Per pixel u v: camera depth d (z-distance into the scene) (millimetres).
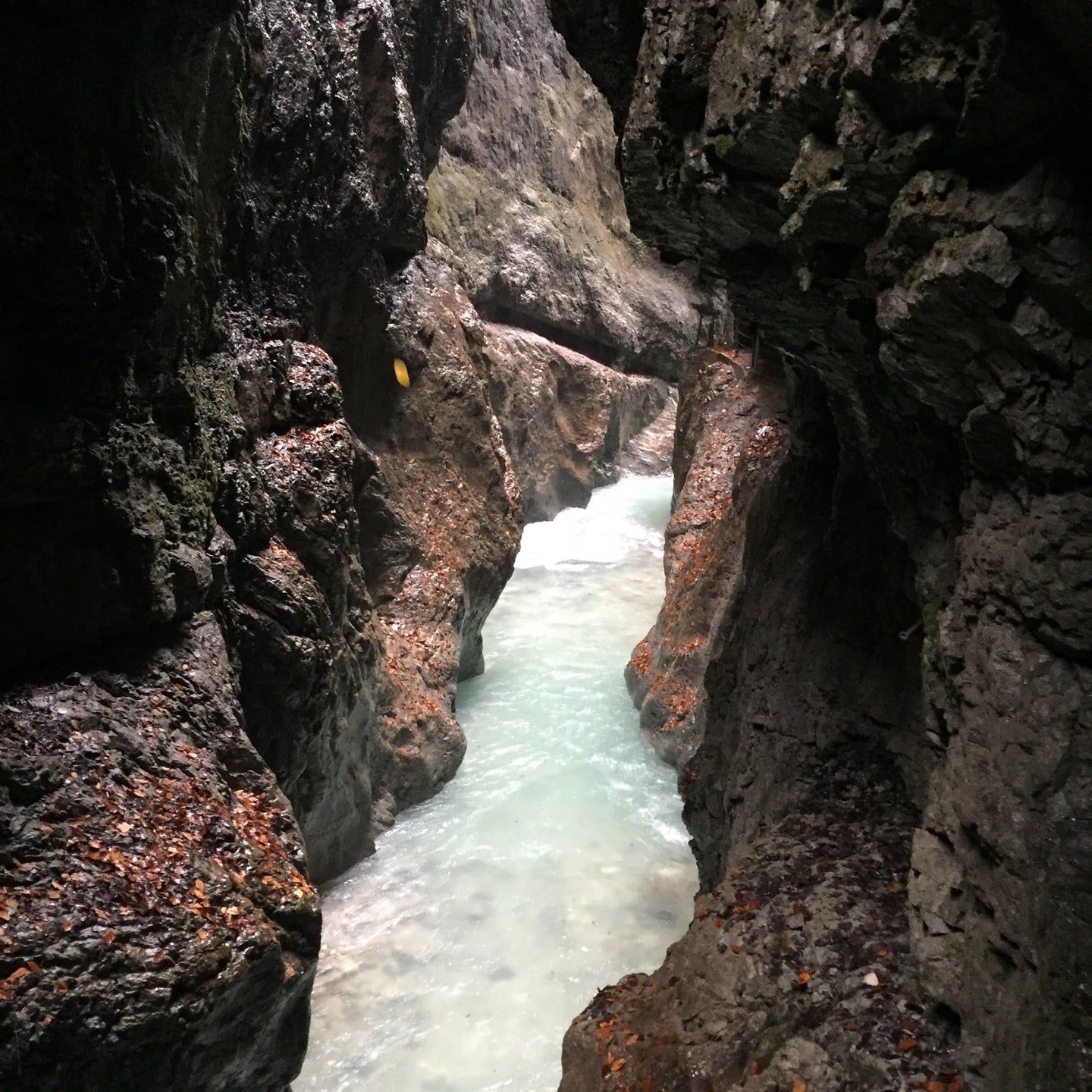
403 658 11234
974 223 3502
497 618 17281
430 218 22766
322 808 8836
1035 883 3682
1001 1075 3797
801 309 5543
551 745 12328
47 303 4934
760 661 8133
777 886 5824
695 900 8227
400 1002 7816
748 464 12586
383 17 10969
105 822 4941
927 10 3305
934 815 4824
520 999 7859
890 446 5793
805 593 7992
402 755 10539
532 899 9172
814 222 4398
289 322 8977
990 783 4027
